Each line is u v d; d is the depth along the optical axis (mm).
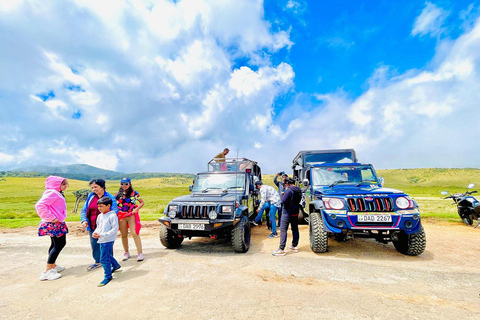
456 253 5016
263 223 9812
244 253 5199
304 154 9312
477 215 7750
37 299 3166
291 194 5031
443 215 9805
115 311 2779
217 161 9133
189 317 2590
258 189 7371
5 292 3404
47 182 4070
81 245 6301
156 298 3066
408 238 4762
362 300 2938
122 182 4672
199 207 5285
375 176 6441
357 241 6086
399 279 3615
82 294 3271
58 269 4258
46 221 3883
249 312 2666
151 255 5129
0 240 7086
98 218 3801
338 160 9078
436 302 2879
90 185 4180
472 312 2639
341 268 4113
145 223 9992
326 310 2699
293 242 5254
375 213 4676
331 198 5039
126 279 3754
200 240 6625
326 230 4816
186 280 3648
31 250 5816
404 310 2695
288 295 3090
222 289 3291
